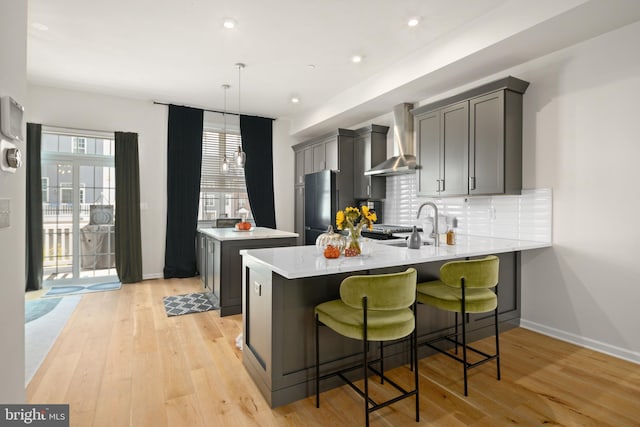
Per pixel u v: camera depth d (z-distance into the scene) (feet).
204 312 11.95
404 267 8.01
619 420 5.96
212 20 9.57
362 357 7.36
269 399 6.38
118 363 8.05
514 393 6.81
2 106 4.05
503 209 11.00
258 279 7.06
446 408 6.31
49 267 15.56
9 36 4.33
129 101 16.58
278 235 12.47
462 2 8.62
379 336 5.63
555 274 9.68
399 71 12.10
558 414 6.14
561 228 9.51
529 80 10.13
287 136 20.74
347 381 6.47
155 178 17.19
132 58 12.05
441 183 11.89
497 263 7.25
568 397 6.66
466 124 11.00
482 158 10.50
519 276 10.54
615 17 7.71
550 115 9.69
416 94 13.01
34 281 14.75
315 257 7.23
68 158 15.72
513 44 8.99
